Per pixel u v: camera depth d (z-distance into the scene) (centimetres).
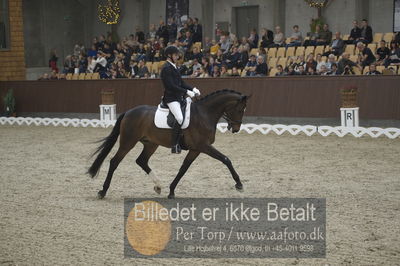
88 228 1129
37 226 1155
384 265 882
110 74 3375
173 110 1327
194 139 1344
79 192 1460
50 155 2069
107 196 1412
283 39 3189
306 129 2341
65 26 4525
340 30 3469
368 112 2395
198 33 3456
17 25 3562
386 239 1003
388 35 3023
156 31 3788
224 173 1647
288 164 1752
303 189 1410
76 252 986
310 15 3588
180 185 1507
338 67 2589
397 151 1894
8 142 2445
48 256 970
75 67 3838
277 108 2611
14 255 981
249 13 3881
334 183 1470
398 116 2328
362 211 1191
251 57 2892
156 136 1362
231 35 3203
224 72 2836
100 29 4556
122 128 1395
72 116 3209
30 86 3338
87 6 4556
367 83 2400
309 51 3014
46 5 4412
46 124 3066
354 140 2166
